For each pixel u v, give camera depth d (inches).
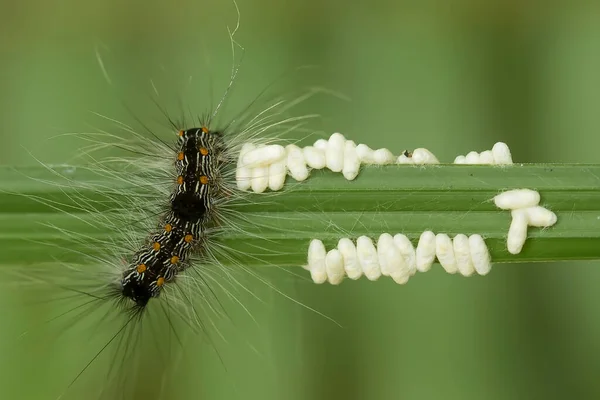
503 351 12.0
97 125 12.2
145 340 11.3
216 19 12.4
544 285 12.1
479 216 9.9
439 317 12.0
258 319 11.6
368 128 12.3
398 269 9.9
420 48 12.4
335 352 11.8
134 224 10.2
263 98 12.2
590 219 9.9
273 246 10.0
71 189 10.0
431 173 9.9
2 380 11.4
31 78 12.2
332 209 9.9
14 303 11.3
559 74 12.4
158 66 12.3
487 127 12.3
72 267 10.4
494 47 12.4
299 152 9.9
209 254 10.2
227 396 11.6
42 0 12.3
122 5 12.4
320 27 12.4
